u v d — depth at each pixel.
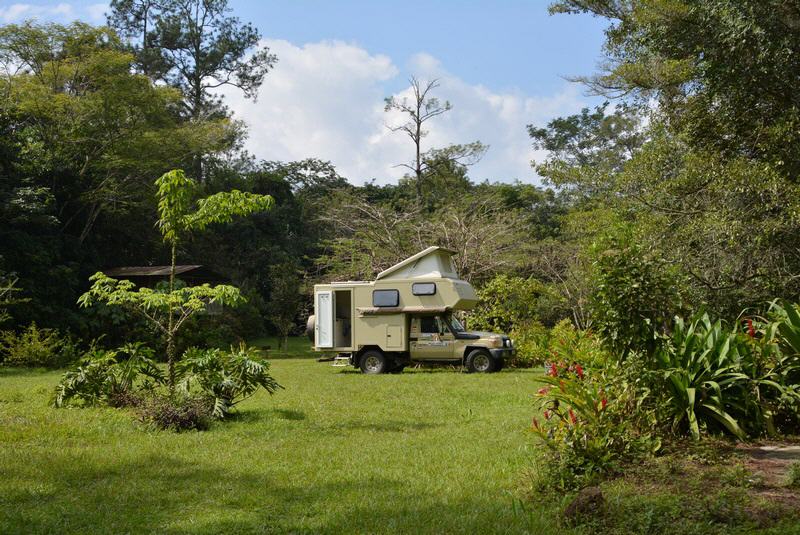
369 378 18.16
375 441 8.71
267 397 13.44
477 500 5.86
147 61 49.88
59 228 31.61
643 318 7.42
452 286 19.80
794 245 13.36
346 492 6.20
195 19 51.94
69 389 11.46
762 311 13.20
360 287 20.45
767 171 12.99
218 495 6.16
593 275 7.80
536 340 22.31
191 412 9.69
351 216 30.73
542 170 19.69
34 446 8.39
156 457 7.72
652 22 14.83
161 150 34.34
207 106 51.16
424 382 16.70
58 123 32.06
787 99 13.38
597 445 6.41
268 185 47.94
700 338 7.90
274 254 43.97
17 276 26.27
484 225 28.59
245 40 52.78
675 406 7.52
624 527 4.84
